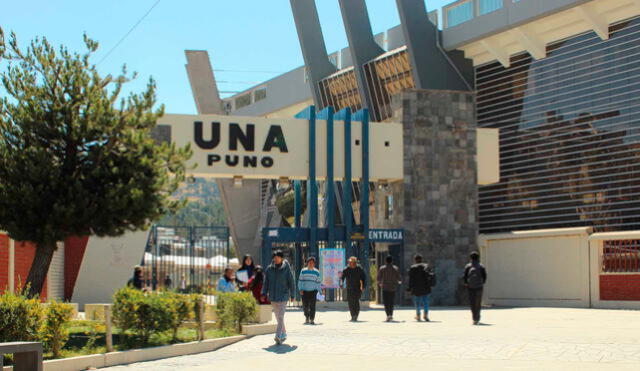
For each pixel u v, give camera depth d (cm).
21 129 1562
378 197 3531
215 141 3119
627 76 4341
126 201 1525
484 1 4803
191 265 3244
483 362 1190
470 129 3328
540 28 4662
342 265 2955
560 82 4703
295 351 1409
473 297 1975
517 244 3133
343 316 2398
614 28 4416
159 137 3073
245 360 1291
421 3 4916
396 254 3225
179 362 1305
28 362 1010
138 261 3119
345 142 3184
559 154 4700
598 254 2842
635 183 4281
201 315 1530
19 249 2411
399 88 5125
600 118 4478
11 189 1511
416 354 1312
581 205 4562
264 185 6469
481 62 5088
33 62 1569
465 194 3281
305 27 5600
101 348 1333
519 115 4941
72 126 1552
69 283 3061
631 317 2211
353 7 5238
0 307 1175
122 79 1608
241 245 6362
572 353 1266
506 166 5044
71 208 1510
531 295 3059
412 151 3259
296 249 3105
